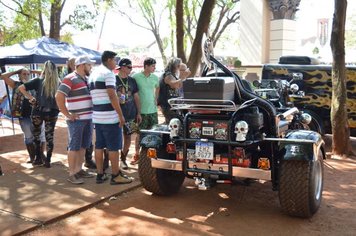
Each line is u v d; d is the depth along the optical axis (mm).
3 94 11773
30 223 4641
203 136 4957
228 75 5090
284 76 9500
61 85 5992
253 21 18844
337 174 7047
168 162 5270
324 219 4961
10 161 7914
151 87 7086
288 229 4652
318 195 5117
